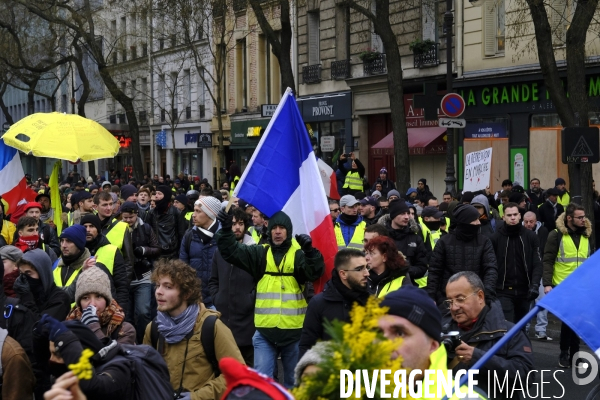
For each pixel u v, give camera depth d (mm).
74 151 12695
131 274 9961
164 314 5457
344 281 6160
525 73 23688
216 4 29375
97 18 48000
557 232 11023
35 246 9109
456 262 9516
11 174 13789
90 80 62031
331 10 33188
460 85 26125
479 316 5195
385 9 20969
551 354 11258
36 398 6215
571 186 14836
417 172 29078
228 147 43938
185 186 33750
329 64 33531
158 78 51469
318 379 2803
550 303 4043
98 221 8727
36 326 4262
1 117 88000
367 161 31875
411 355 3207
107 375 4207
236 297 8258
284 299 7621
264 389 2949
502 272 10500
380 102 30484
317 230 7668
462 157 26531
